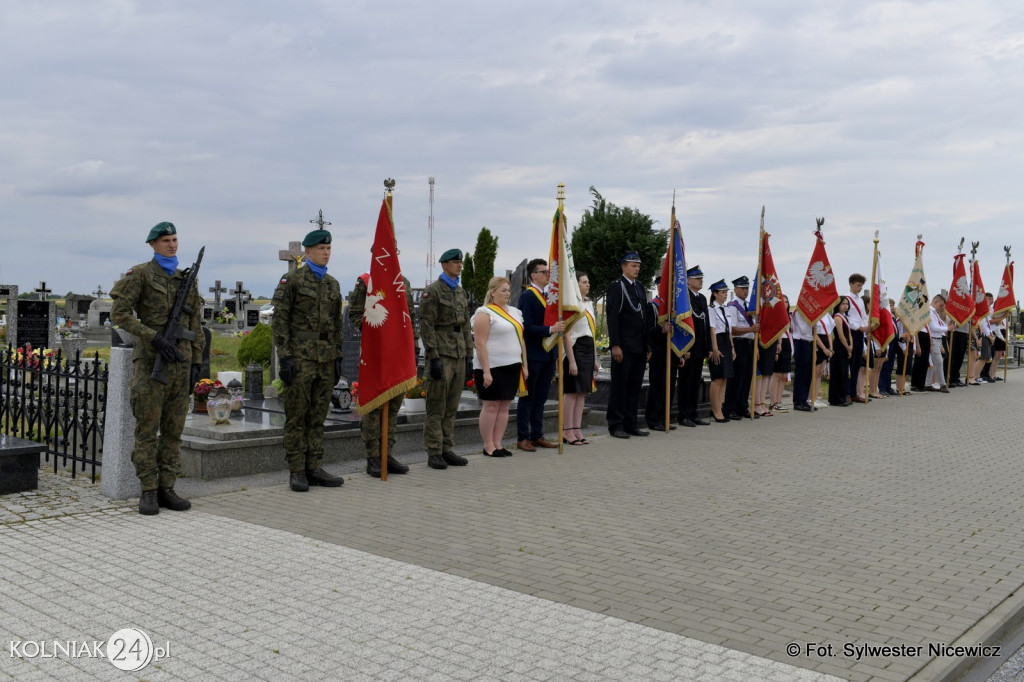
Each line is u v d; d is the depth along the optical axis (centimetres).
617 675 404
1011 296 2373
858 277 1783
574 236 4288
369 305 877
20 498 761
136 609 484
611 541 652
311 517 710
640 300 1241
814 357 1630
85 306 3928
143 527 668
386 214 879
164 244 720
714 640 454
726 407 1488
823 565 604
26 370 925
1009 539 689
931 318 2083
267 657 418
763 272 1516
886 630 477
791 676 409
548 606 501
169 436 729
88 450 945
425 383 995
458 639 445
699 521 726
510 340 1029
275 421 987
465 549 621
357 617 476
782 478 934
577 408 1166
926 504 817
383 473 877
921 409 1694
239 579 540
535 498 803
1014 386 2288
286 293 811
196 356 748
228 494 796
